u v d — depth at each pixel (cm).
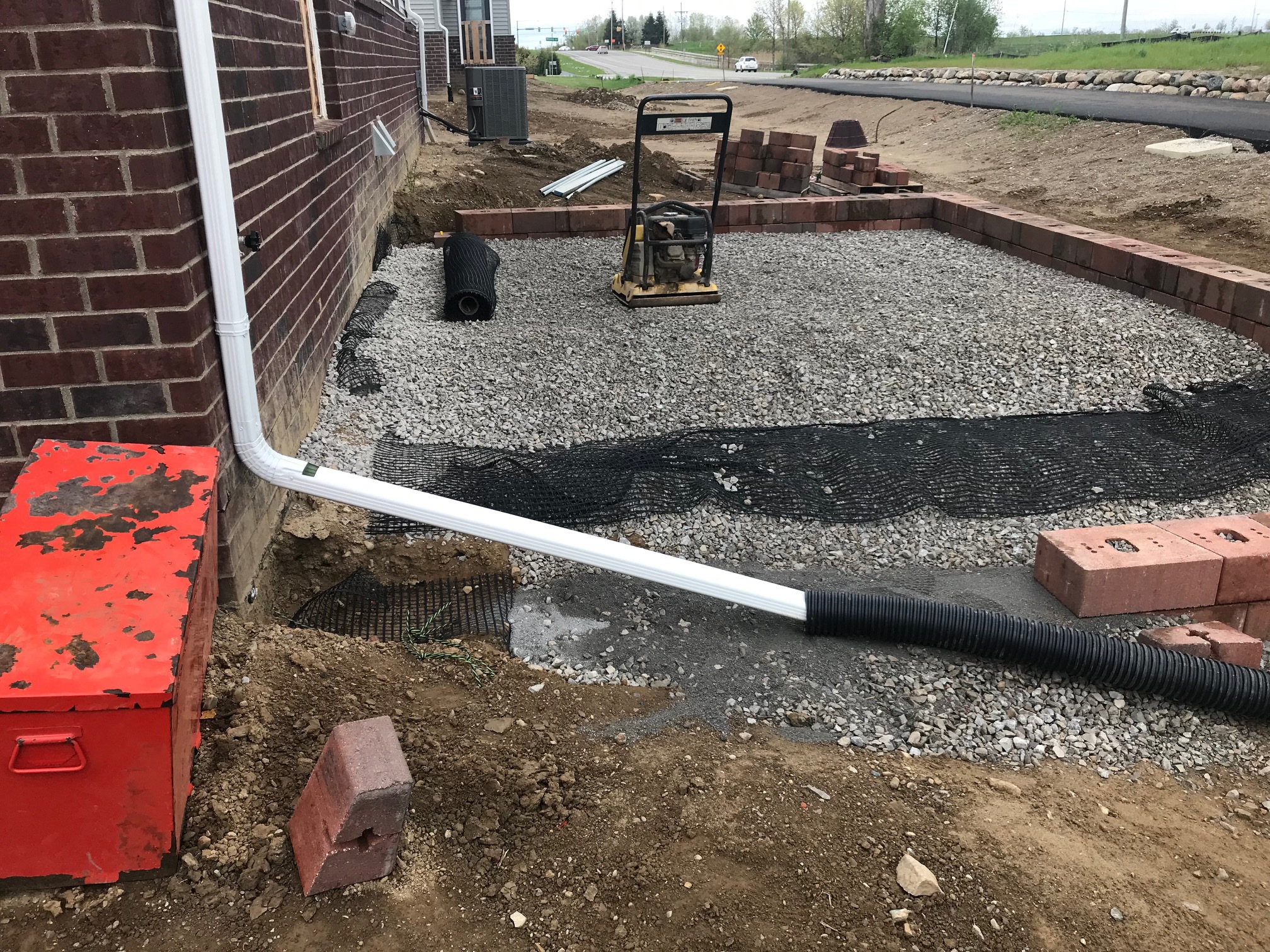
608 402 537
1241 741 302
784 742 285
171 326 271
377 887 214
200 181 273
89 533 222
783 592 331
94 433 279
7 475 281
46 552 215
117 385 274
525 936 208
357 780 199
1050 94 1991
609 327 668
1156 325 654
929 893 222
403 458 452
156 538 224
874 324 666
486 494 421
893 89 2470
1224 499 448
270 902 208
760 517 423
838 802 255
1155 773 285
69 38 239
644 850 233
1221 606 364
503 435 496
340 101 612
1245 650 328
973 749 288
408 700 282
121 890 207
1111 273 756
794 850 235
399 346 604
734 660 324
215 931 201
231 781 234
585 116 2317
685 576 324
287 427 403
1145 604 356
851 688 312
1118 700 313
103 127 247
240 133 326
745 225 1002
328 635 309
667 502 427
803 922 215
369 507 319
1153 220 1034
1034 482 456
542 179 1263
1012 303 713
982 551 405
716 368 583
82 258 259
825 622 330
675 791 255
